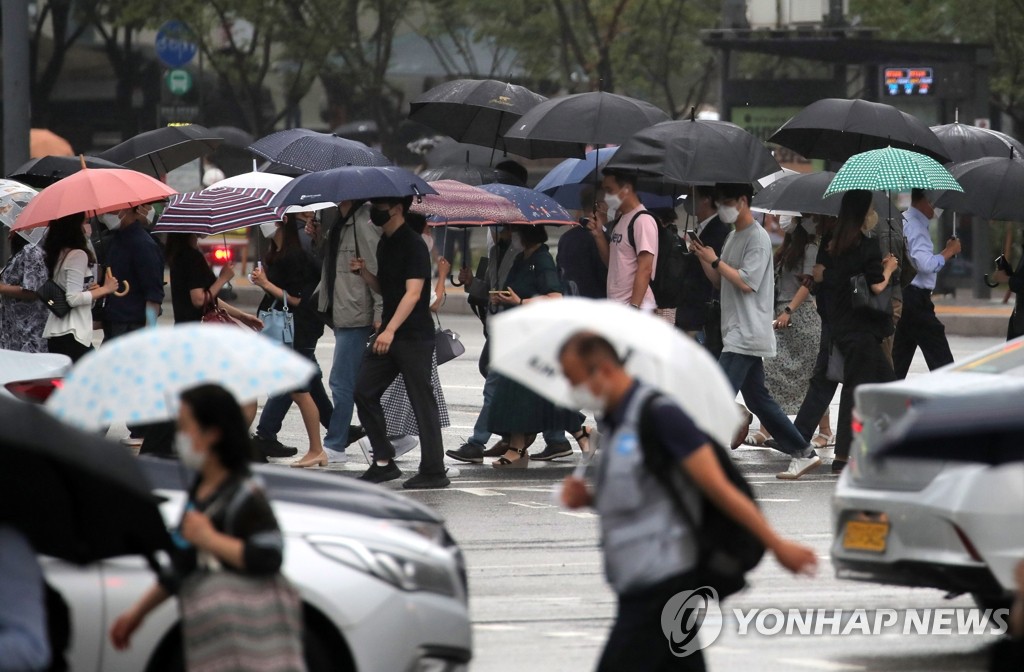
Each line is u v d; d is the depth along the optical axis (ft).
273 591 49.75
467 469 133.69
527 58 352.49
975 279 282.77
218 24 354.13
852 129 145.38
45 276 129.49
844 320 125.08
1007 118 355.56
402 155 378.53
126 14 338.75
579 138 140.67
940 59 283.59
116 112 400.47
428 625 59.77
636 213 129.08
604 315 54.54
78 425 49.49
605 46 335.88
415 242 118.83
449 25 360.07
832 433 155.02
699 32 341.82
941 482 70.79
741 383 129.08
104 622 55.83
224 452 50.31
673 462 51.70
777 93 297.94
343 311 129.08
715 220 138.62
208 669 49.01
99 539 49.62
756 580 92.89
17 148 196.75
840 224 124.98
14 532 46.01
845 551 74.69
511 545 102.78
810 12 295.89
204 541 49.14
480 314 140.05
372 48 368.07
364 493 67.05
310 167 148.46
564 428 131.13
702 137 129.29
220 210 130.82
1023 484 69.10
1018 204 146.72
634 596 52.37
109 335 137.49
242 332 53.72
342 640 58.34
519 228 131.75
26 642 42.96
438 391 130.72
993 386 74.69
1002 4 315.78
